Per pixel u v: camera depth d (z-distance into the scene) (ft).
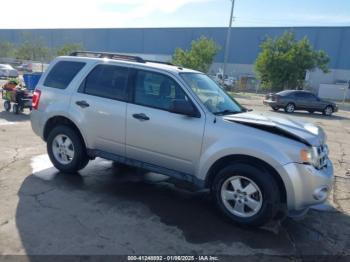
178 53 152.56
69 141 18.35
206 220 14.37
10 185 16.70
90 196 15.99
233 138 13.83
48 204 14.82
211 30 217.77
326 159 14.98
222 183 14.29
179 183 18.52
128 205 15.29
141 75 16.33
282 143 13.25
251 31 207.51
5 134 28.25
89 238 12.27
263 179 13.41
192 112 14.53
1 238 11.85
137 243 12.19
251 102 95.20
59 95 18.29
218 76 167.43
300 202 13.29
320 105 75.25
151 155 15.89
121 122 16.33
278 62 129.29
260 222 13.65
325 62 137.28
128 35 244.22
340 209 16.83
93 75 17.65
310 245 13.02
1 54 217.97
